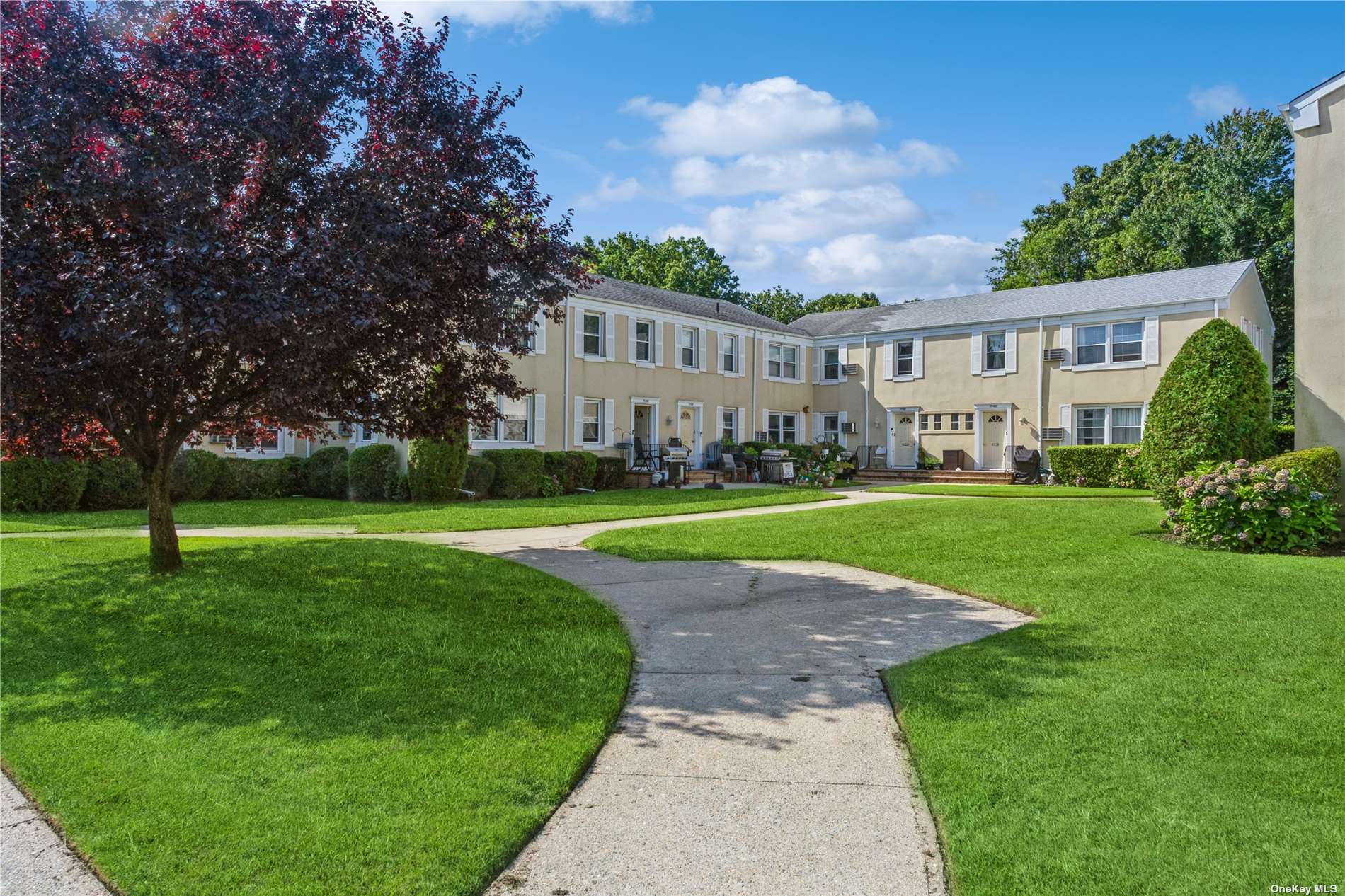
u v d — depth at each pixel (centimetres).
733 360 2752
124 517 1351
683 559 888
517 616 611
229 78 623
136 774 339
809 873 263
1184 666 461
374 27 702
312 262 562
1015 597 655
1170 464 1003
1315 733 359
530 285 764
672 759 358
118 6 617
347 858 268
